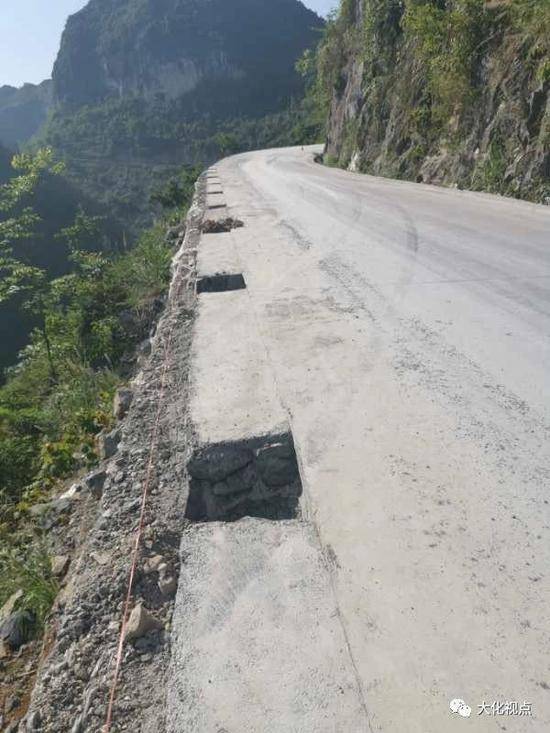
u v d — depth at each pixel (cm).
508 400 319
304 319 469
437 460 264
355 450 275
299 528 236
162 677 192
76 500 399
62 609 278
